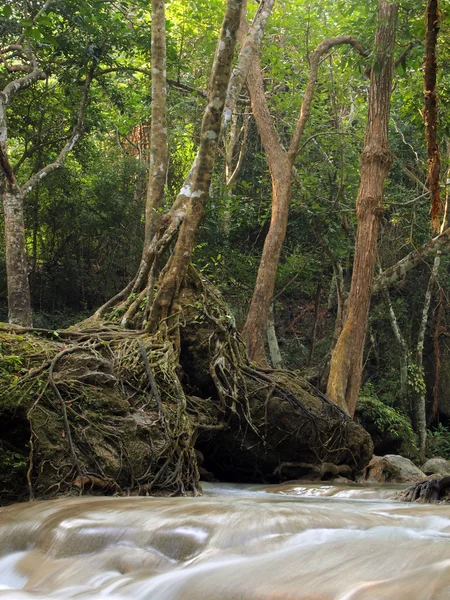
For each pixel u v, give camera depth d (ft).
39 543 14.19
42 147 57.88
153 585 10.57
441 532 12.44
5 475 21.04
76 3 49.14
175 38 63.16
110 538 13.19
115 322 31.37
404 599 7.92
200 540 12.16
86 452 21.97
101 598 10.41
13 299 41.47
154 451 23.25
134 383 25.30
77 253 65.72
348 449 33.78
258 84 51.19
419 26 30.12
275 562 10.44
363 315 44.57
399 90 57.82
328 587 8.96
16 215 42.32
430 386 68.64
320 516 13.23
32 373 22.52
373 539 11.34
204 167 29.68
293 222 61.93
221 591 9.66
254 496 24.22
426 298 63.36
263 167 67.67
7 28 48.67
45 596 10.87
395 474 34.19
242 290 58.29
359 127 68.44
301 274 61.82
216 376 30.55
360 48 49.26
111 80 60.90
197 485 24.64
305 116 50.29
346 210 56.59
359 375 44.21
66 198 63.26
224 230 59.11
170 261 30.50
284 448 32.42
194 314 31.22
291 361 71.05
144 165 67.15
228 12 28.84
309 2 56.65
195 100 58.54
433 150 21.35
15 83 43.50
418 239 64.59
